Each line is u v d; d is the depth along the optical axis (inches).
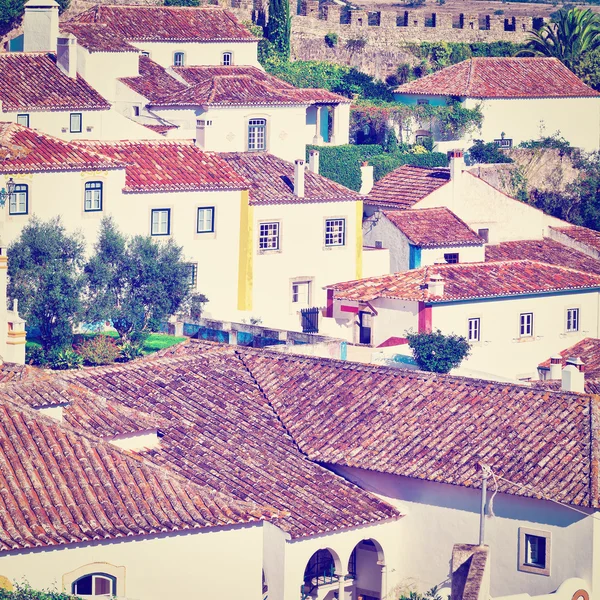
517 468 5556.1
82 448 5093.5
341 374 6215.6
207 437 5812.0
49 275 7770.7
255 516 4995.1
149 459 5526.6
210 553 4960.6
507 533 5497.1
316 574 5698.8
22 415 5167.3
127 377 6146.7
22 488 4877.0
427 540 5649.6
